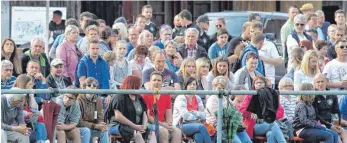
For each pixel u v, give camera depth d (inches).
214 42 1435.8
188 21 1455.5
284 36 1453.0
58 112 992.9
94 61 1167.6
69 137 1037.8
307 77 1223.5
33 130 1018.7
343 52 1250.0
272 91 1055.6
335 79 1250.0
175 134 1064.8
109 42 1332.4
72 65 1228.5
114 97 1036.5
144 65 1216.8
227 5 2014.0
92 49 1165.1
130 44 1339.8
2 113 996.6
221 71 1173.7
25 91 976.3
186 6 2001.7
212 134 1067.9
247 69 1214.3
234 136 1044.5
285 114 1130.0
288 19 1541.6
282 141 1089.4
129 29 1344.7
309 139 1114.1
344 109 1137.4
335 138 1115.9
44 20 1534.2
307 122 1109.7
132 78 1040.8
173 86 1171.9
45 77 1205.1
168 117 1067.9
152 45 1325.0
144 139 1045.8
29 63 1103.6
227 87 1122.0
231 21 1654.8
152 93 1014.4
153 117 1058.7
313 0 1980.8
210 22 1640.0
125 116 1034.1
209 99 1075.3
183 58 1322.6
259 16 1620.3
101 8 1927.9
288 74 1267.2
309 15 1464.1
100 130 1047.0
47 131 991.0
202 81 1171.9
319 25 1499.8
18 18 1531.7
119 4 1942.7
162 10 1991.9
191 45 1325.0
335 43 1331.2
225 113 1041.5
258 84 1108.5
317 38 1456.7
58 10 1553.9
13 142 1000.2
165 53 1267.2
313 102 1118.4
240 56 1290.6
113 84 1196.5
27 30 1531.7
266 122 1080.2
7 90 971.9
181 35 1453.0
